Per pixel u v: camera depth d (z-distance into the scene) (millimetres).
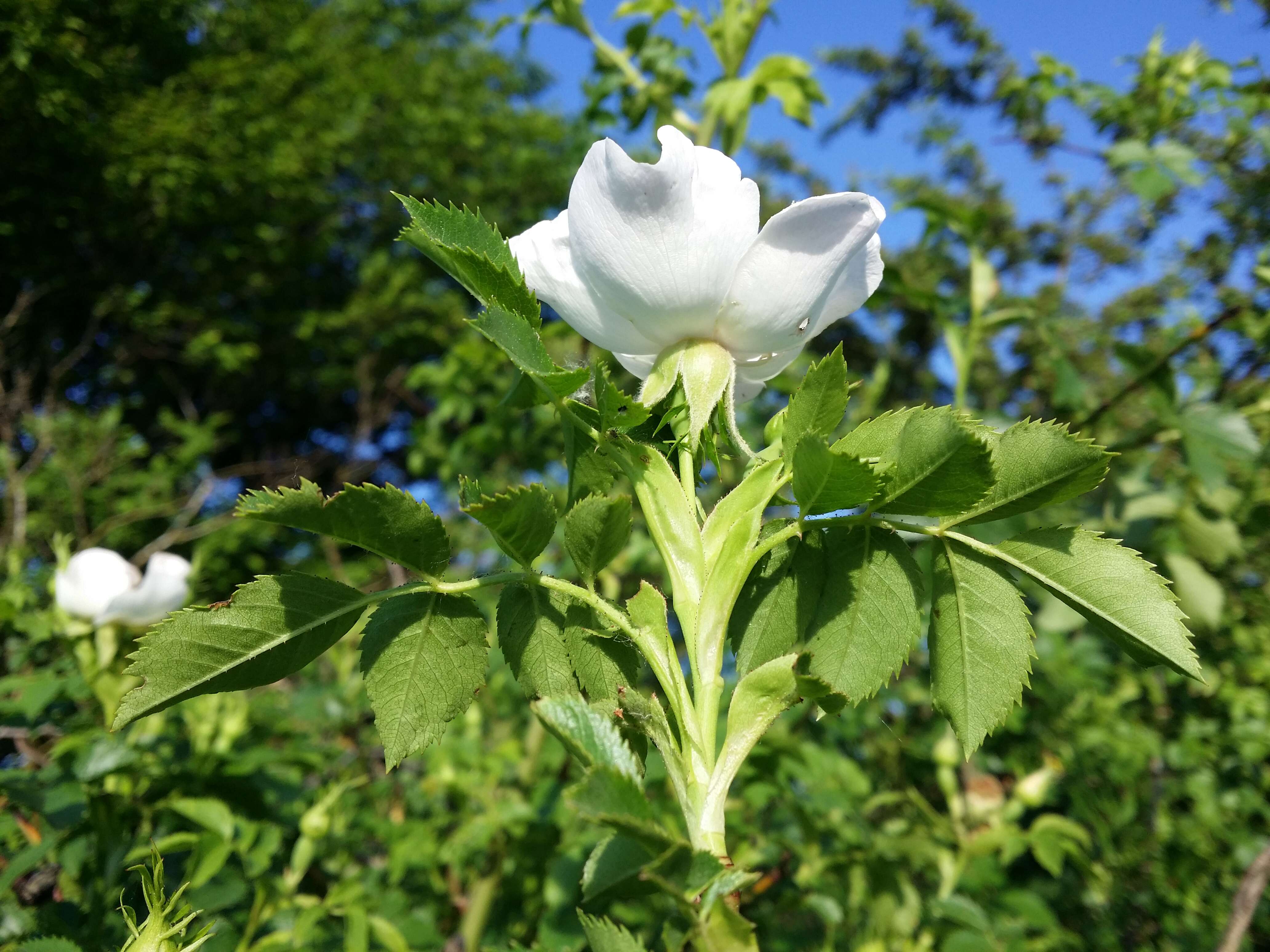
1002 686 131
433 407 2143
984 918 334
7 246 1915
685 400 146
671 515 140
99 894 222
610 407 136
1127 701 532
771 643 139
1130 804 482
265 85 2352
